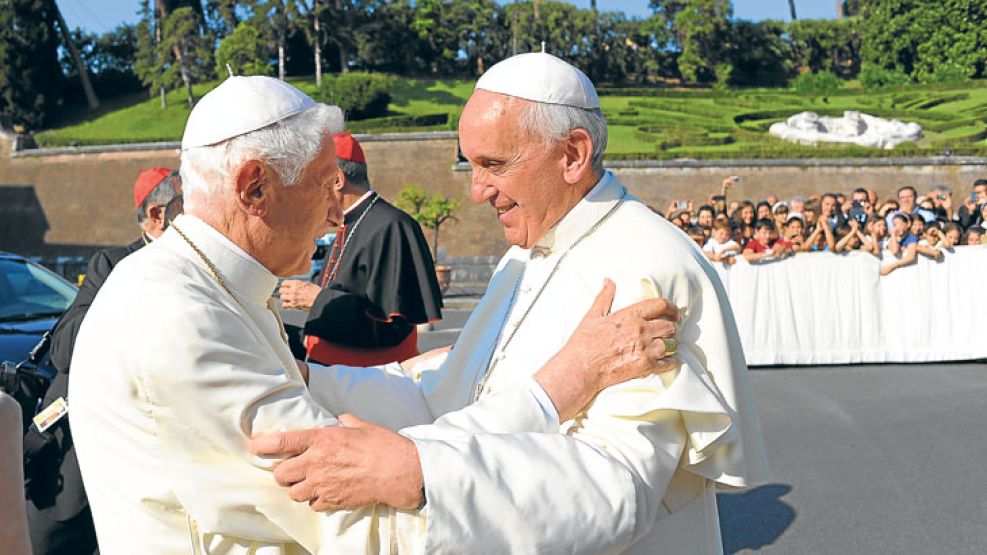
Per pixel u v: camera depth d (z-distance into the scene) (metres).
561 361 2.01
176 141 34.78
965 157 31.20
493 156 2.22
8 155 34.78
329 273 4.11
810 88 48.59
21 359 5.50
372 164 32.16
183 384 1.77
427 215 24.59
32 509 3.38
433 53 51.53
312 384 2.39
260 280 2.00
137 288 1.84
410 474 1.77
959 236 10.40
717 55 54.53
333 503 1.79
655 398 1.96
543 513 1.80
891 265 10.27
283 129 1.94
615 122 39.19
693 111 41.84
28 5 44.38
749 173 31.66
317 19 46.00
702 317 2.15
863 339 10.31
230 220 1.96
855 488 5.90
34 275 6.72
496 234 30.78
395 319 3.93
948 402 8.28
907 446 6.84
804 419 7.78
